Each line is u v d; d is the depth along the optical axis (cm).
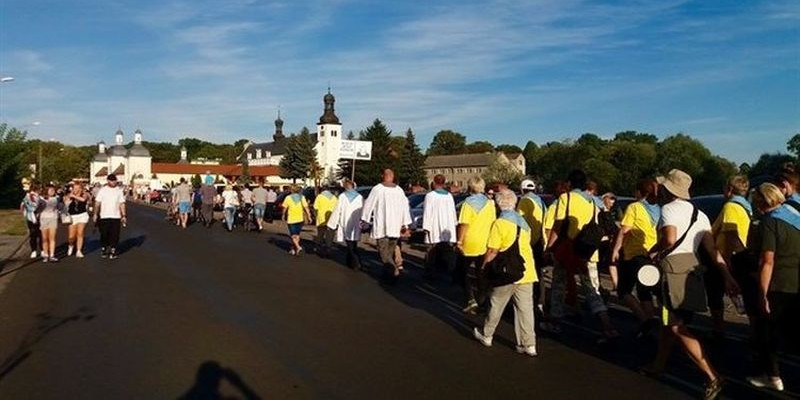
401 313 1034
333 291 1237
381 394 629
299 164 10475
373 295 1198
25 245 2131
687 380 691
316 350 794
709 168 7244
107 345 803
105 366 711
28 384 646
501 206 791
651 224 826
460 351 801
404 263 1680
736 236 774
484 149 15850
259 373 692
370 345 823
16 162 4825
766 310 629
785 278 626
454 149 16150
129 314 994
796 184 713
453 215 1331
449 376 694
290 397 616
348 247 1577
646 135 10700
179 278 1373
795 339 634
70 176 12088
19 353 763
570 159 8325
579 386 666
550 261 951
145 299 1123
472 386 660
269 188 3350
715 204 1137
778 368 734
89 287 1247
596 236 848
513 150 16075
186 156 17650
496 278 780
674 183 659
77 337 844
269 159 15712
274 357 757
